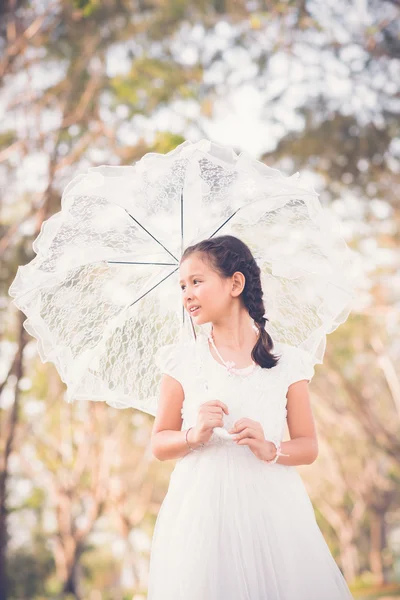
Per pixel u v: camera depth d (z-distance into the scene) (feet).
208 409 10.24
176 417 11.12
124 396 12.01
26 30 37.78
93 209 11.76
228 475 10.43
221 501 10.32
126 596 72.08
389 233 48.44
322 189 44.04
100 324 12.06
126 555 67.82
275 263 12.30
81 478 67.05
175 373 11.14
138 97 40.40
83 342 11.94
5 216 41.60
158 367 12.09
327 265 11.94
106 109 40.60
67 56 39.47
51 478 65.92
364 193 44.19
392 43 38.14
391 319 56.34
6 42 37.81
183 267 11.12
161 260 12.30
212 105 41.09
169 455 10.58
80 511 69.51
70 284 11.94
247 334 11.40
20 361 39.68
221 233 12.10
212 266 11.02
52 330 11.80
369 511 88.22
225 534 10.14
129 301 12.22
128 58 40.19
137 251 12.14
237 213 11.94
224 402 10.74
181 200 12.02
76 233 11.73
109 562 88.79
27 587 71.36
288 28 39.01
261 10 38.96
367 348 60.90
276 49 39.75
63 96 40.22
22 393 50.14
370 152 41.32
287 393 11.15
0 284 39.70
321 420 74.38
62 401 56.08
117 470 66.13
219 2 39.17
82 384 11.88
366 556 101.30
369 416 59.06
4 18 37.55
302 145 41.55
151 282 12.33
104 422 62.85
